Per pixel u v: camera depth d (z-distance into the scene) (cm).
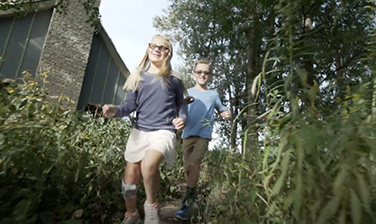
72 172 196
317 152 81
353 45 534
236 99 781
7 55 830
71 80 936
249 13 589
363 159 74
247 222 123
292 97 103
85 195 199
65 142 202
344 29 560
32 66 873
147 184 172
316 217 78
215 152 258
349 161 73
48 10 938
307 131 75
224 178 202
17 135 148
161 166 307
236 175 164
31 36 891
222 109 279
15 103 192
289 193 88
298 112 95
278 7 124
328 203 74
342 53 563
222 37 786
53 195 182
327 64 541
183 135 274
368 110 90
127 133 354
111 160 251
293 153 87
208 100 277
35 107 207
